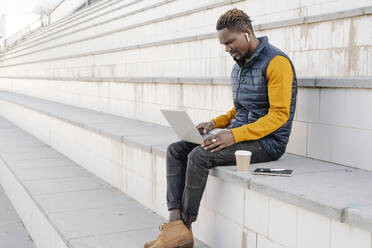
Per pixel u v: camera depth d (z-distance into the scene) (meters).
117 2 9.21
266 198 2.27
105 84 6.71
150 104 5.39
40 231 3.86
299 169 2.63
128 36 7.23
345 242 1.83
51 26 15.70
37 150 6.54
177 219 2.61
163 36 6.18
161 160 3.43
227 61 4.37
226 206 2.60
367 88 2.61
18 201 4.91
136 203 3.85
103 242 2.91
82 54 8.52
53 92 9.68
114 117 6.04
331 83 2.83
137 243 2.89
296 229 2.08
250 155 2.47
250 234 2.40
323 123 2.93
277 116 2.53
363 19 2.90
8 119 10.81
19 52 16.86
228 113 3.13
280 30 3.65
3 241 4.23
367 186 2.20
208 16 5.17
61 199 3.96
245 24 2.57
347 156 2.76
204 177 2.54
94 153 4.92
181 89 4.72
